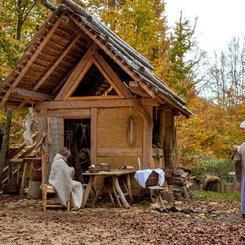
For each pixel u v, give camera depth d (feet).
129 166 36.45
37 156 40.81
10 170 45.11
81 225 25.88
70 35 37.42
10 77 36.91
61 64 39.60
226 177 68.39
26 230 24.31
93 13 54.03
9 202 37.68
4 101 37.83
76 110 39.17
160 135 43.50
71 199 33.06
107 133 38.14
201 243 20.67
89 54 38.86
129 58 37.96
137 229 24.35
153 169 36.24
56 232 23.68
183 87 59.57
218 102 71.87
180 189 42.50
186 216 29.45
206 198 44.21
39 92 40.29
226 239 21.53
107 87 50.24
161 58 57.88
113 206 34.60
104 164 34.83
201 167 67.87
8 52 47.26
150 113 37.09
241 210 29.25
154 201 35.32
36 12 49.93
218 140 59.72
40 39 36.06
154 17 57.16
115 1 55.93
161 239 21.61
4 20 47.75
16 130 57.72
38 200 38.86
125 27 54.24
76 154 44.27
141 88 34.81
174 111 45.24
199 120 58.39
